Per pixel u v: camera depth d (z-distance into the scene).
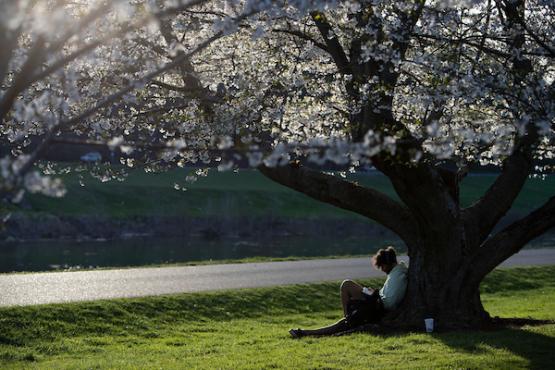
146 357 13.81
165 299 20.56
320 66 15.54
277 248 54.69
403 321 15.37
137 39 12.82
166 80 15.06
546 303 22.66
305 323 19.89
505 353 12.42
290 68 14.98
